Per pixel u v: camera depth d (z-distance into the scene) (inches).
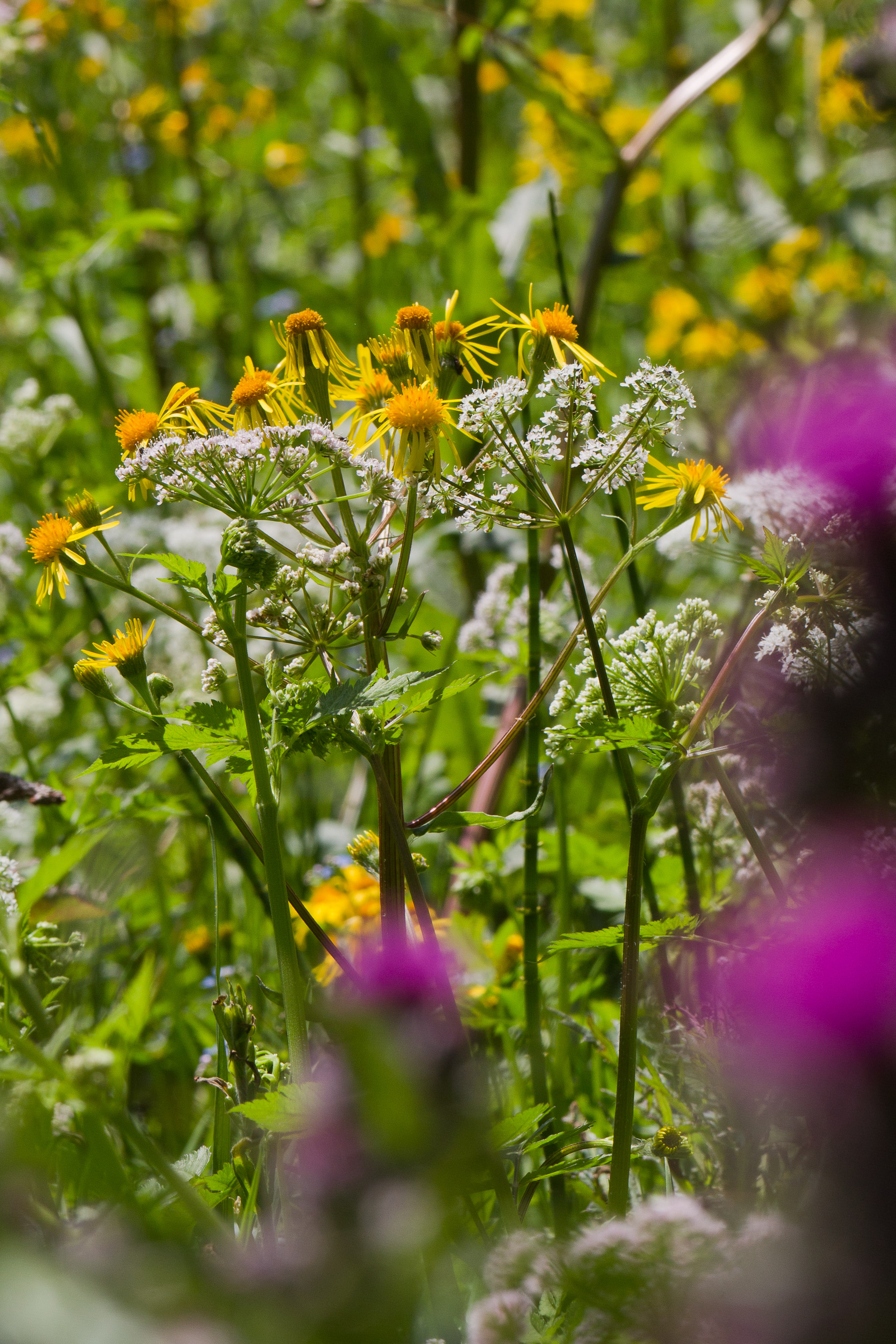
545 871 63.6
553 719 59.3
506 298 86.2
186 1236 51.4
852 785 51.7
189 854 67.1
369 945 58.6
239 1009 55.1
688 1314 49.8
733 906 56.9
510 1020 60.6
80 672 55.4
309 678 57.3
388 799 54.5
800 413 57.6
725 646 60.6
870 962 50.6
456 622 82.3
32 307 117.0
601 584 64.3
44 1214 51.3
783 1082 51.0
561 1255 50.3
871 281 118.3
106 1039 55.6
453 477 55.1
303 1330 43.7
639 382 54.6
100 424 92.5
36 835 65.0
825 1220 49.9
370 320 108.0
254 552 53.6
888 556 52.3
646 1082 56.3
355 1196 45.8
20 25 93.7
